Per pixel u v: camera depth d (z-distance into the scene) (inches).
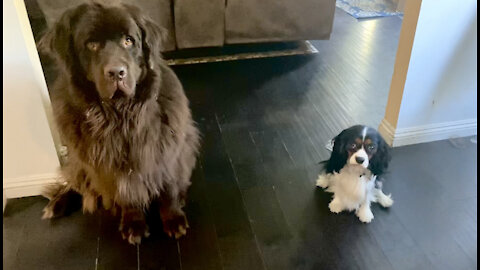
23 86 62.5
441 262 62.8
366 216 69.1
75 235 66.6
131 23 51.3
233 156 85.0
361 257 63.6
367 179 67.7
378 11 167.3
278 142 89.5
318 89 110.9
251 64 123.3
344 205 70.8
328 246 65.2
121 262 62.4
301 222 69.5
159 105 57.1
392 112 85.7
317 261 62.9
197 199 73.8
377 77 117.4
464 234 67.4
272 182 78.2
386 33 146.9
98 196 68.7
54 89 58.0
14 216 69.7
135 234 64.7
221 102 104.2
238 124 95.5
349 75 118.3
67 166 67.9
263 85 112.4
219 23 119.6
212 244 65.3
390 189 76.3
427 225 69.0
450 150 86.5
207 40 121.8
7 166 69.6
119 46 50.8
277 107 102.6
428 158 84.3
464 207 72.5
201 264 62.1
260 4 118.8
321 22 126.8
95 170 59.0
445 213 71.3
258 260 62.9
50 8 105.2
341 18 159.5
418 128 86.7
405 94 81.0
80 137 55.9
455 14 73.3
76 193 72.5
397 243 65.8
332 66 123.0
